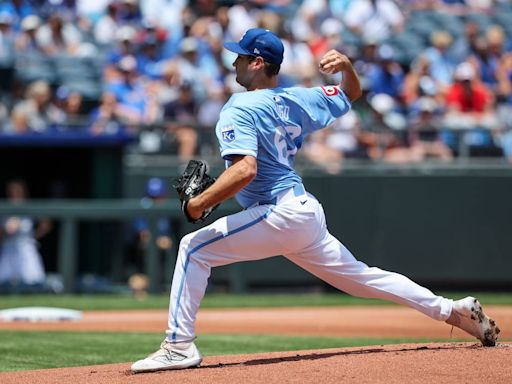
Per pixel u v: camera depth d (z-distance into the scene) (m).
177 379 16.08
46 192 46.56
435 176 46.81
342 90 19.20
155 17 60.88
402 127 47.78
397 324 32.94
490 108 52.12
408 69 61.00
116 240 45.84
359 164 47.09
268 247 17.69
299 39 58.59
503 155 47.47
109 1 61.28
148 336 28.94
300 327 32.00
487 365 16.39
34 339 27.94
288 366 16.83
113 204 43.75
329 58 18.84
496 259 47.06
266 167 17.61
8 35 56.19
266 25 57.19
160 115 49.69
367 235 46.62
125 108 51.47
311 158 47.16
